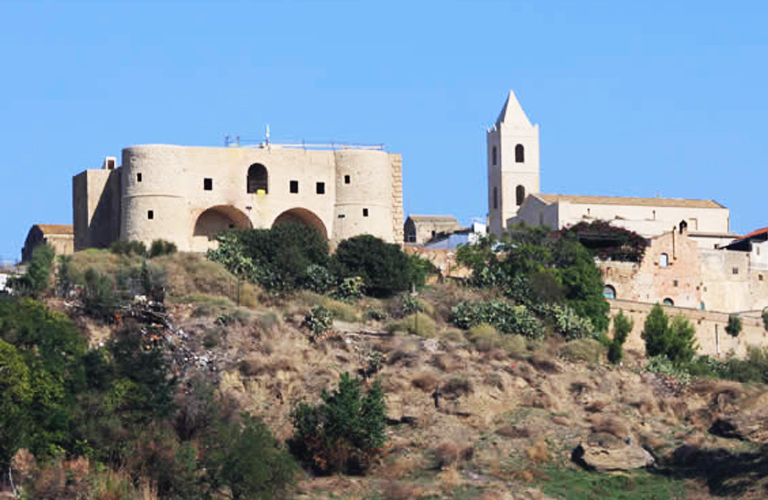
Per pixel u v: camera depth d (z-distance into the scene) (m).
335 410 136.25
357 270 183.38
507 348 166.12
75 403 126.19
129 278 163.62
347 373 140.75
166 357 144.62
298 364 149.50
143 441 123.62
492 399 150.75
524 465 140.25
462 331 171.75
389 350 157.88
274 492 125.12
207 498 122.62
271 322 156.38
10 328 132.38
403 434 143.88
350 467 135.62
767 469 139.00
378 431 137.25
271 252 183.38
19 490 115.62
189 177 199.50
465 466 137.88
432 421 145.88
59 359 130.75
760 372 184.75
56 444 122.50
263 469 124.44
